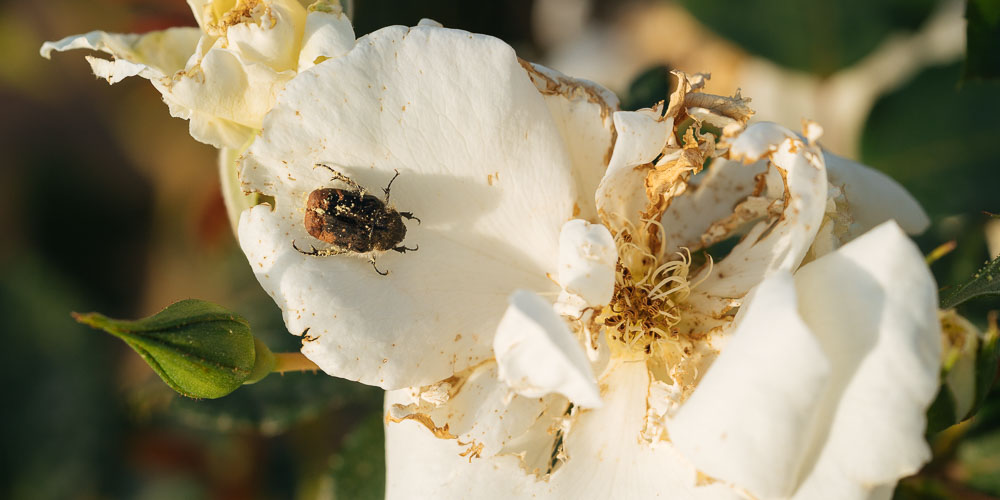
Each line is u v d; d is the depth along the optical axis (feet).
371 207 0.76
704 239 0.82
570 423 0.79
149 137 1.79
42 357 1.64
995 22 0.86
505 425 0.78
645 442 0.79
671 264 0.81
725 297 0.80
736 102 0.78
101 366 1.64
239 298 1.12
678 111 0.78
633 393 0.80
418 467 0.78
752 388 0.70
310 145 0.76
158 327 0.75
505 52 0.76
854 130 1.07
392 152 0.77
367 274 0.77
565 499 0.78
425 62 0.76
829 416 0.70
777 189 0.80
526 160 0.78
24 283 1.71
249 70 0.77
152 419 1.24
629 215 0.82
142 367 1.61
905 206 0.84
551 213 0.79
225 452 1.24
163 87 0.78
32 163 1.82
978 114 1.00
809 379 0.69
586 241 0.76
